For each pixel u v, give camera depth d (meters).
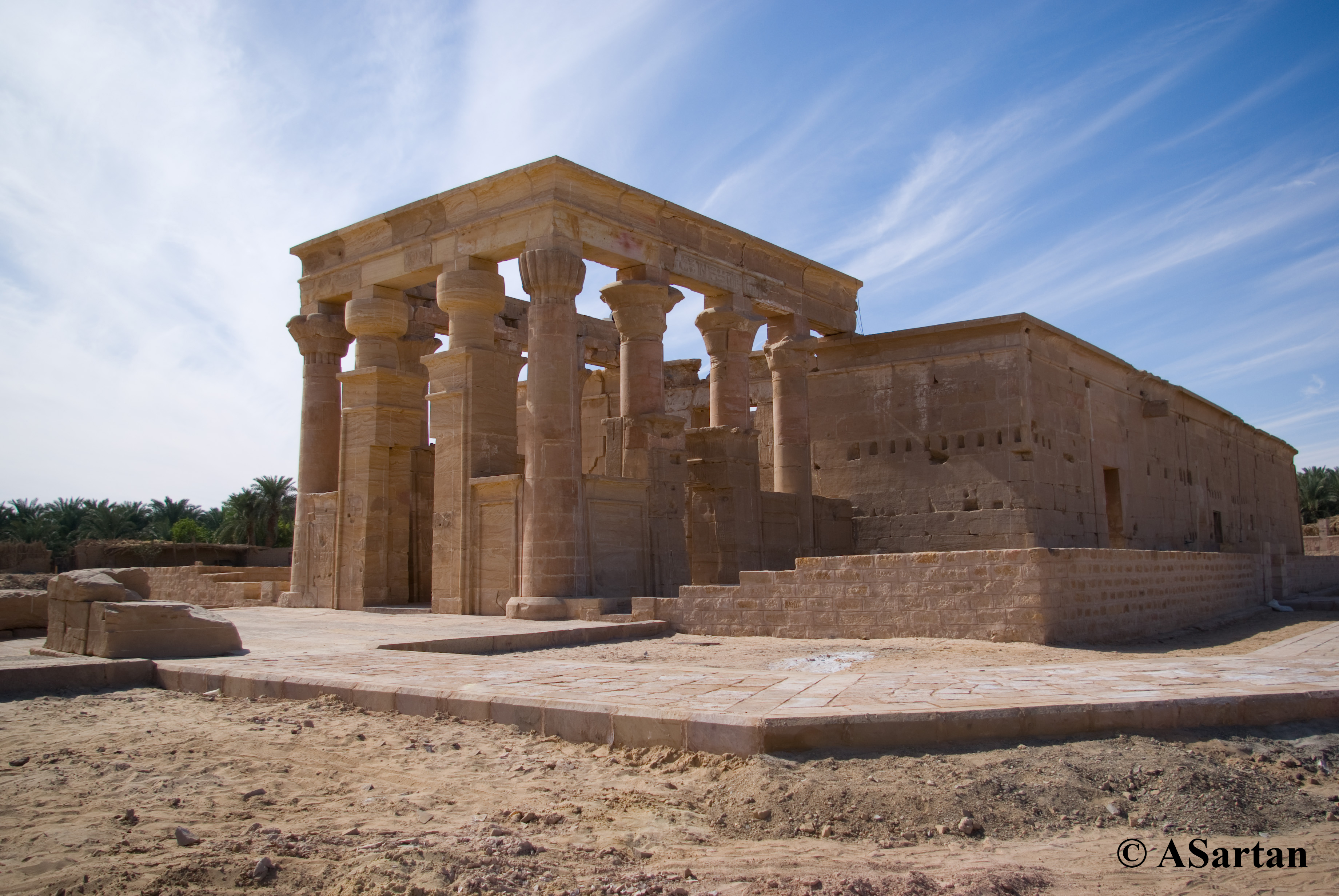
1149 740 6.91
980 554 13.74
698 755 6.84
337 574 22.09
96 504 69.38
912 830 5.65
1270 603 23.44
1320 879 4.99
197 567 27.31
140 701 9.54
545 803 6.09
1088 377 26.98
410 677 9.60
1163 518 31.02
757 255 23.91
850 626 14.74
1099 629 14.38
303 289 24.19
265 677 9.62
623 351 21.20
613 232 20.03
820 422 26.59
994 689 8.18
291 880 4.77
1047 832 5.68
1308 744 6.97
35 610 16.36
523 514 18.75
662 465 20.80
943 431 24.50
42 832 5.45
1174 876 5.04
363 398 22.36
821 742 6.70
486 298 20.22
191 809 5.92
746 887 4.80
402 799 6.15
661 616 16.73
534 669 10.38
